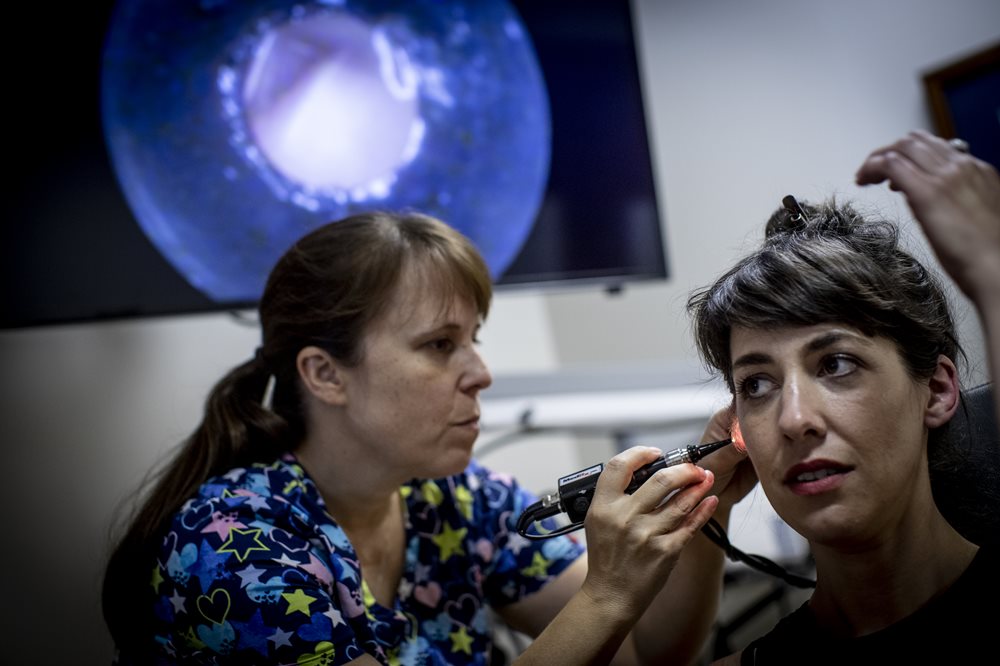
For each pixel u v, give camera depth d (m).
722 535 0.82
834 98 2.01
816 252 0.64
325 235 0.93
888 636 0.64
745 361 0.64
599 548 0.73
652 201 1.83
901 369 0.61
